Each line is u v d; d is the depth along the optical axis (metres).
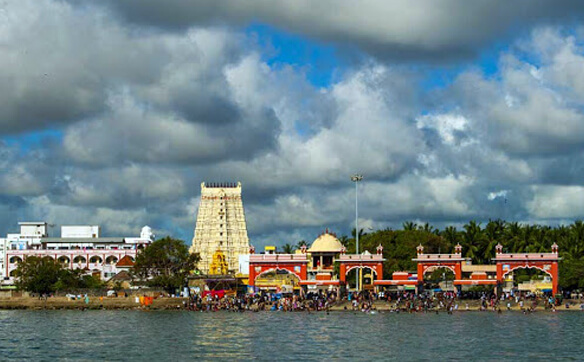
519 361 110.44
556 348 122.12
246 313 191.62
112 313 194.62
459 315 179.62
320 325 156.75
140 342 131.50
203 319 173.00
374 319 170.12
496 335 138.50
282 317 177.12
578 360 111.19
